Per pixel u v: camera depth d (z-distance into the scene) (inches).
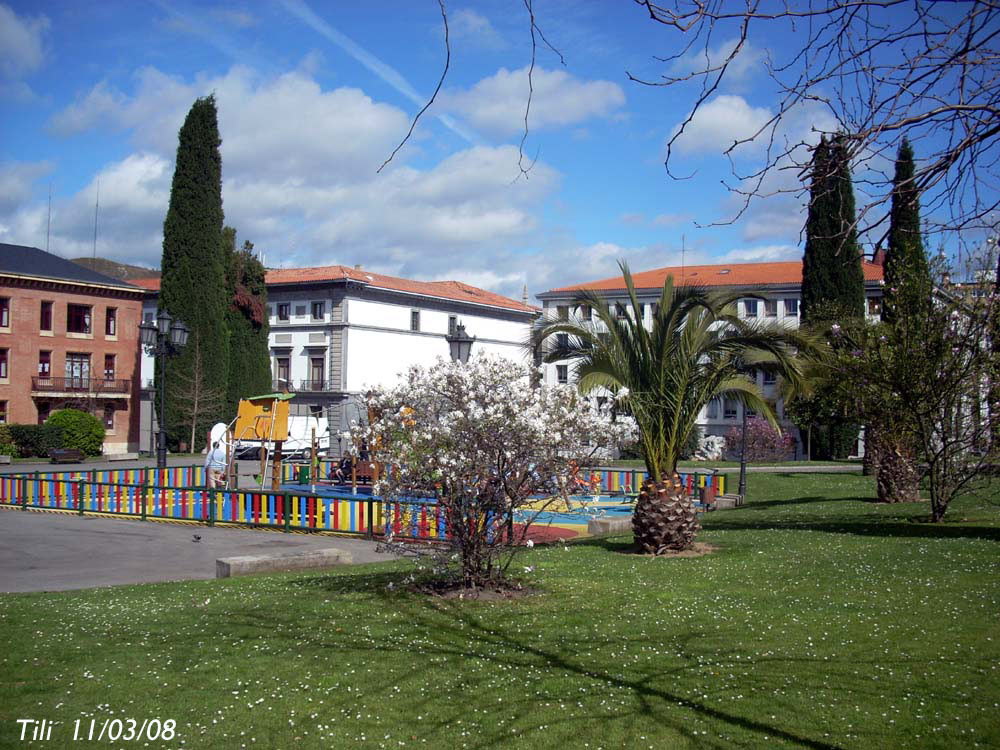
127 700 267.1
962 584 401.7
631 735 232.7
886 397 685.3
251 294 2603.3
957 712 237.8
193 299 2381.9
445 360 411.2
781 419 2156.7
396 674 287.4
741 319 566.9
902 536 598.9
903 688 257.6
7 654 318.3
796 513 821.9
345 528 828.6
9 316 2304.4
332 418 2684.5
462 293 3297.2
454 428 387.5
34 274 2345.0
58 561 669.3
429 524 511.2
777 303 2333.9
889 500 895.7
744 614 357.1
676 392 559.2
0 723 248.2
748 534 646.5
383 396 414.3
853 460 1946.4
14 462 2041.1
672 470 572.7
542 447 399.2
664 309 558.9
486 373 393.7
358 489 1157.1
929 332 661.9
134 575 601.0
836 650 298.5
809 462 1887.3
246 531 869.2
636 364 562.9
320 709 257.4
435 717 250.1
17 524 924.6
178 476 1258.6
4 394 2290.8
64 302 2418.8
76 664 304.3
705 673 279.1
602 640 323.6
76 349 2445.9
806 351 602.2
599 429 417.4
